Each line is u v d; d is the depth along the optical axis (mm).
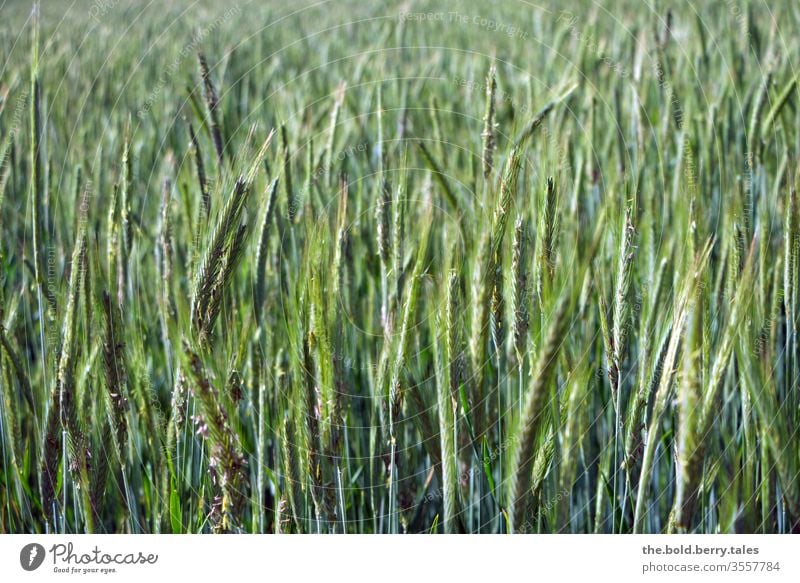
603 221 1831
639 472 2494
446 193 2395
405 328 2074
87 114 3691
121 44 4137
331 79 4305
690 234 2150
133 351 2387
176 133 3559
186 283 2486
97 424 2285
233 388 2094
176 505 2266
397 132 3402
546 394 1779
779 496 2250
